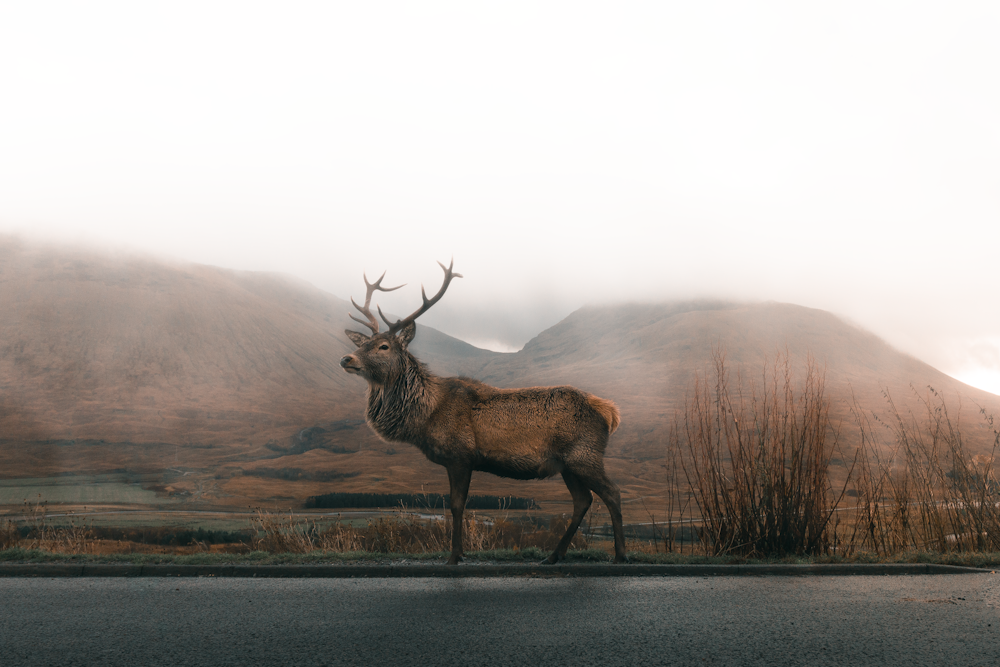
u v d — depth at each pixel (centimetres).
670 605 547
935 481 942
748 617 504
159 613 521
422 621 490
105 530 2381
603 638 442
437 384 813
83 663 393
